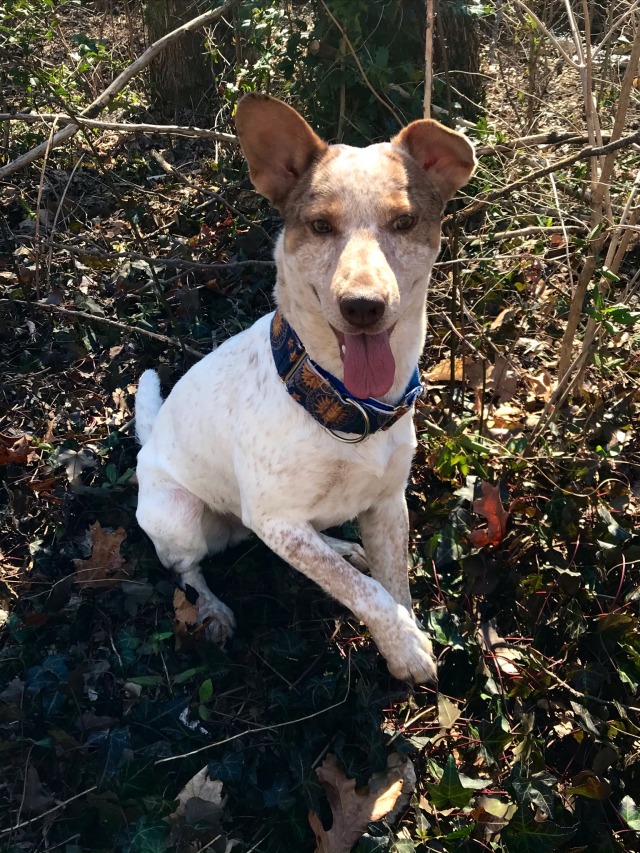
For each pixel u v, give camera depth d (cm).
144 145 143
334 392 58
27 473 87
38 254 103
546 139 89
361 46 105
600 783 55
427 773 60
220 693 67
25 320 107
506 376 89
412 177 59
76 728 63
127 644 70
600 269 71
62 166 136
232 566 78
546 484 78
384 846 54
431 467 81
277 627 72
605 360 84
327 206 57
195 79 152
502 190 78
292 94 117
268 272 108
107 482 86
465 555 71
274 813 58
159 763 60
